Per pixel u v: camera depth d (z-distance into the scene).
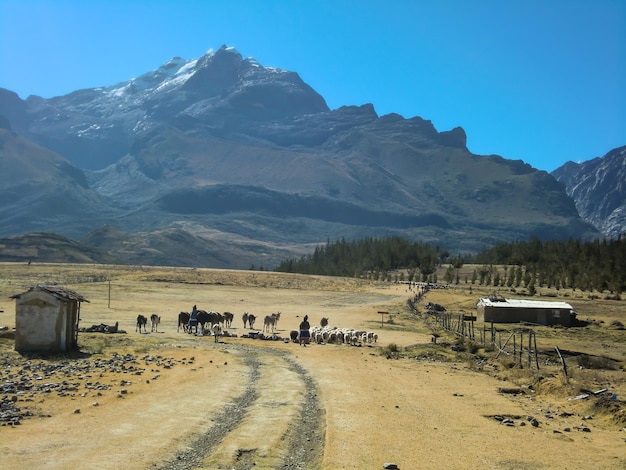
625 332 82.50
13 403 23.52
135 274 149.00
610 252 180.88
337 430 21.52
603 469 18.47
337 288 144.25
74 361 36.16
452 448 20.08
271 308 97.69
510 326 86.06
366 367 38.47
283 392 28.25
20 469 16.06
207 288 125.69
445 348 50.59
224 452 18.28
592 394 29.64
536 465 18.66
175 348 44.44
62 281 121.69
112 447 18.39
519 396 30.62
